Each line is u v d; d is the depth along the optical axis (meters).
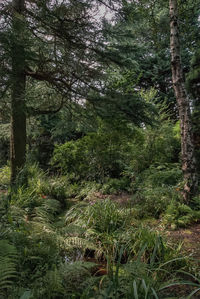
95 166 7.39
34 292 1.83
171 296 2.05
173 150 7.90
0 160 11.08
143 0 6.61
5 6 4.51
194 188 4.46
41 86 7.23
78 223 3.64
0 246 2.17
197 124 5.51
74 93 5.97
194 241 3.25
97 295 1.92
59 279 1.99
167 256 2.60
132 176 6.55
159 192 4.79
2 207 3.53
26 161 5.81
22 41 4.16
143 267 2.15
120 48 6.01
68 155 7.62
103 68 6.12
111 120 6.47
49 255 2.47
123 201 5.32
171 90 13.01
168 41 11.07
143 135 7.64
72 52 5.49
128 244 3.02
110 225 3.55
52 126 10.16
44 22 5.02
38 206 4.43
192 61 6.00
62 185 6.09
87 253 3.14
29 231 2.97
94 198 5.84
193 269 2.47
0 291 1.88
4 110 6.00
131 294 1.82
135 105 5.86
